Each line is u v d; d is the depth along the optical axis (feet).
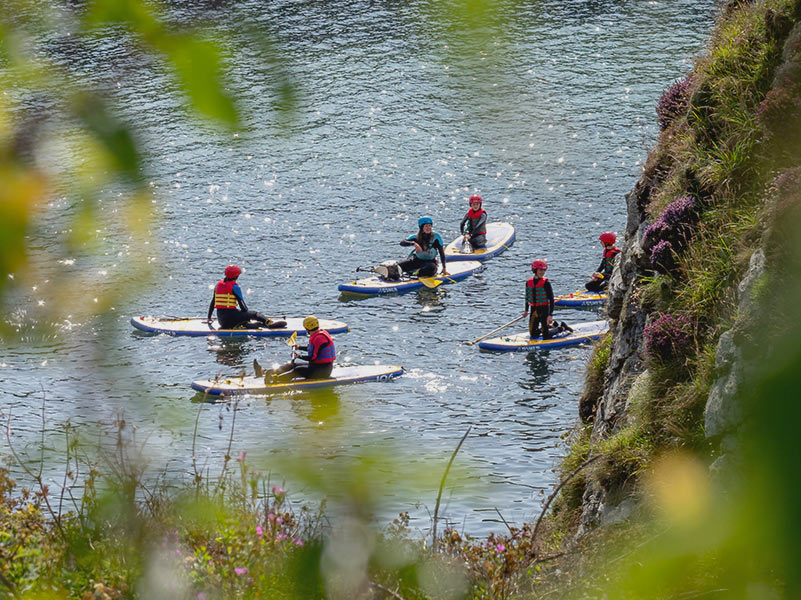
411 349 272.92
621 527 93.35
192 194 381.81
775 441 12.91
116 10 14.38
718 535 14.29
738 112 144.05
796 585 12.78
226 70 14.67
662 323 128.47
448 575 32.45
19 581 65.16
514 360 263.08
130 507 51.26
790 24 145.59
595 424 160.25
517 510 156.66
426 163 409.49
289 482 19.20
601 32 432.66
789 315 13.64
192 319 291.17
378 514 19.10
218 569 54.54
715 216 135.54
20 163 14.25
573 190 378.73
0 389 211.41
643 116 402.93
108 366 29.99
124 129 14.52
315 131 434.71
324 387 242.58
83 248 16.01
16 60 14.37
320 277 325.62
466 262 335.47
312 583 22.67
